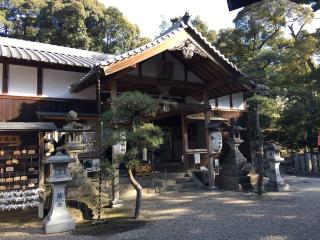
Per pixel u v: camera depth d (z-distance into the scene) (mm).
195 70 12000
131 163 7180
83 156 10664
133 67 9234
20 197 8828
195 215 7406
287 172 17312
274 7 20688
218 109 15828
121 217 7516
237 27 22359
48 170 9828
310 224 6141
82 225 6949
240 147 16234
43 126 9125
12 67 10414
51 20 24766
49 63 10555
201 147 15656
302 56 19875
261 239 5270
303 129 18453
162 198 10062
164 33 11250
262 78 13867
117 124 7238
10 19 27172
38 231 6602
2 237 6223
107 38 28172
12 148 9727
